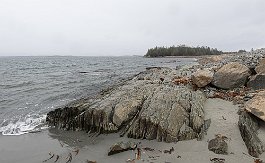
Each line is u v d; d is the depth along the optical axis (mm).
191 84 17484
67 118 14695
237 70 16375
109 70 55219
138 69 55062
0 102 21766
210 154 9945
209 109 13359
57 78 39844
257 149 9695
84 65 82562
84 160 10562
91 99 16109
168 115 11984
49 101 21719
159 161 9867
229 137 10750
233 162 9336
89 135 13164
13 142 13039
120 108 13297
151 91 15211
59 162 10617
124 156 10484
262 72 15836
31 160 10961
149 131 11727
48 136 13625
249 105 11789
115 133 12773
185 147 10641
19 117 17266
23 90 27750
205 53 160500
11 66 80750
